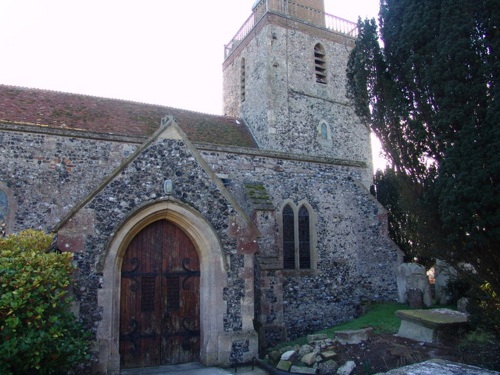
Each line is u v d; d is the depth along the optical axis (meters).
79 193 12.80
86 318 8.73
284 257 15.81
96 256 9.07
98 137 13.30
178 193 10.03
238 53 23.88
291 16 22.17
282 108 20.62
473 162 7.54
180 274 10.16
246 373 9.33
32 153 12.46
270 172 15.96
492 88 7.73
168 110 18.55
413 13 9.23
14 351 6.69
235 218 10.47
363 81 10.48
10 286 7.22
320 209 16.73
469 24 8.06
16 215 11.93
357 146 22.55
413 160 9.08
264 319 12.97
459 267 9.23
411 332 10.17
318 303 15.92
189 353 9.93
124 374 8.94
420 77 8.86
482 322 8.85
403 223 19.31
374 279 16.83
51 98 15.68
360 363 9.04
